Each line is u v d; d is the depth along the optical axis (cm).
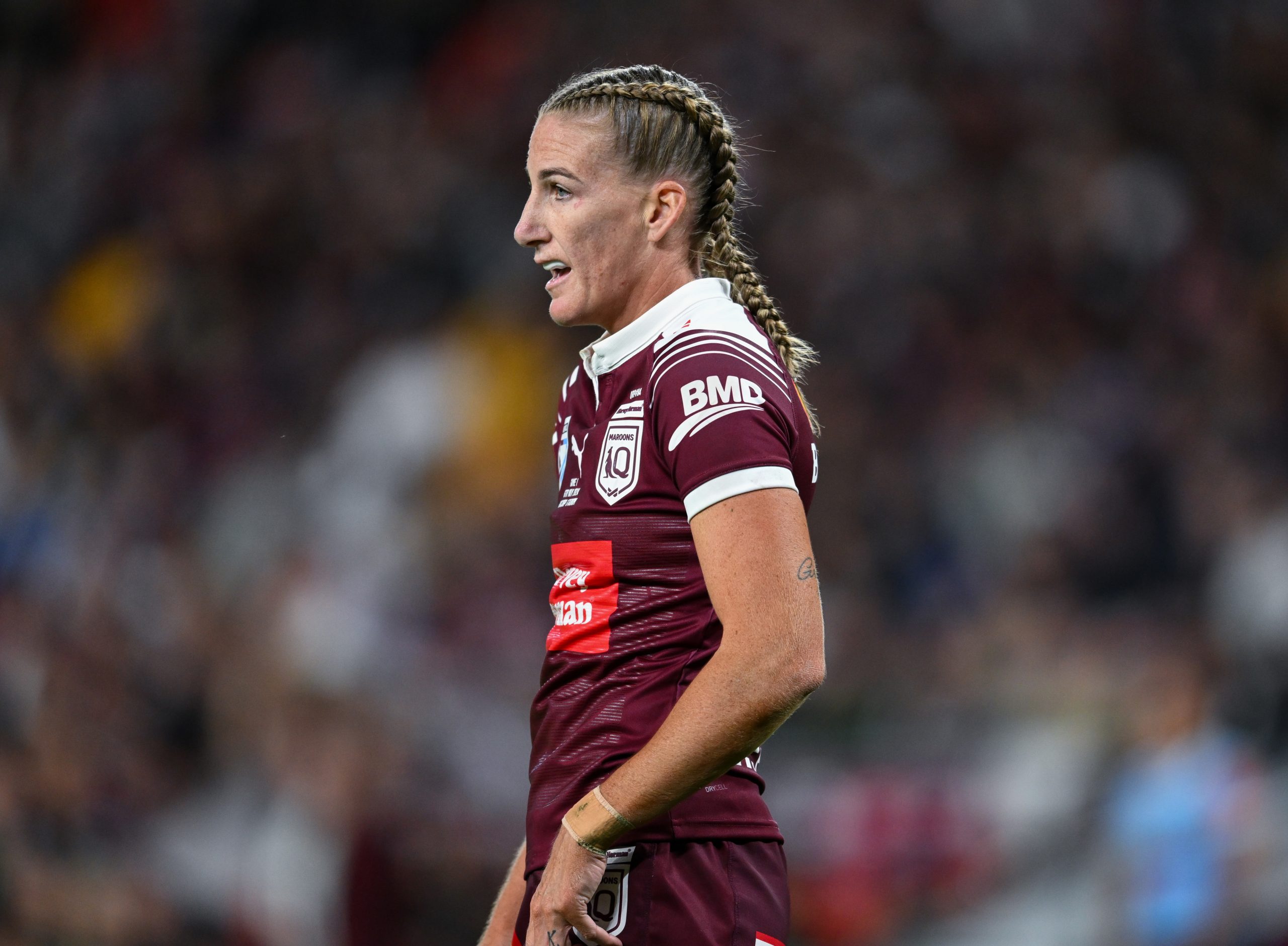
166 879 2684
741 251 870
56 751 2747
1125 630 3109
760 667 705
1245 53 5238
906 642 3155
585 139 805
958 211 4519
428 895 2661
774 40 4934
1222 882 2227
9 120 5397
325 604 3253
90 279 4712
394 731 2950
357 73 5328
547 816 783
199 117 5212
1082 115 4894
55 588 3450
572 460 812
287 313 4534
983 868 2573
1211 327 4212
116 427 4166
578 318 817
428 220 4684
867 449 3781
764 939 778
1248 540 3219
